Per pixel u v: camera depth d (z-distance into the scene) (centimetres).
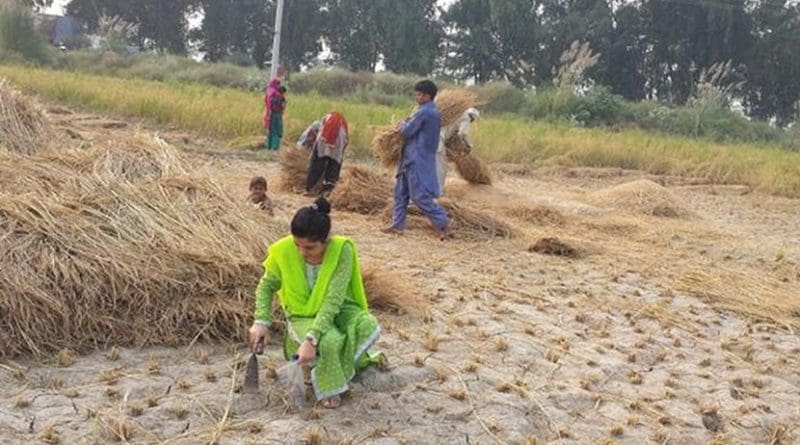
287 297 504
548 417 527
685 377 629
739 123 4000
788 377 659
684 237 1157
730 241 1155
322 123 1262
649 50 5612
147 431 454
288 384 511
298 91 3988
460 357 594
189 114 1953
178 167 696
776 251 1100
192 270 586
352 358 501
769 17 5391
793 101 5612
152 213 615
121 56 4128
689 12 5441
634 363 641
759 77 5497
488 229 1036
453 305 714
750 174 2097
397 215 994
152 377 513
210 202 651
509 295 768
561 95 3838
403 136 979
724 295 857
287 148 1291
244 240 628
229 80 3806
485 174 1309
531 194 1348
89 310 548
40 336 531
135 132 790
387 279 686
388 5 5375
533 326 686
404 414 501
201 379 518
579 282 850
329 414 489
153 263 579
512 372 584
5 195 597
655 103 4209
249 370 498
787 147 3541
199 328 568
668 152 2284
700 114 3953
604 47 5522
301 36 5656
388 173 1257
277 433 461
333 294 490
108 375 506
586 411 548
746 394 613
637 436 523
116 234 590
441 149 1102
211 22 5784
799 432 566
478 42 5494
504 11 5309
